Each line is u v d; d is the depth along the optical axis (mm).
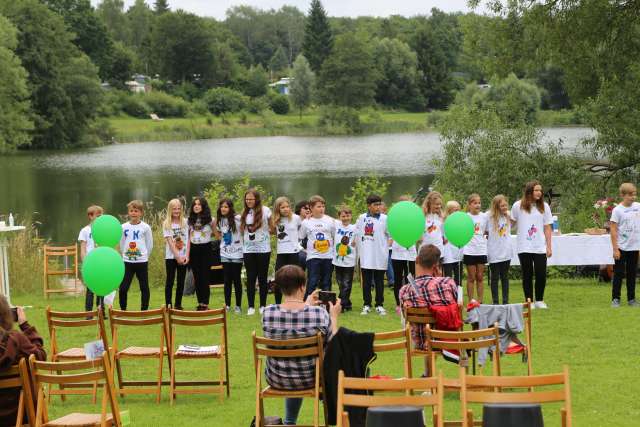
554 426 8289
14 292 18812
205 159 71750
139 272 14266
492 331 8258
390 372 10664
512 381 6422
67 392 9758
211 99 124312
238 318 14461
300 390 7906
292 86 129875
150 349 9852
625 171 24328
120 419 7895
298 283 8023
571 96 27953
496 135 24156
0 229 15633
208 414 9117
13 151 79750
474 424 7906
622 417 8484
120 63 136000
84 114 92750
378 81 127375
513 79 46500
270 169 60344
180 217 14672
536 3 27766
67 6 133875
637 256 14484
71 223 37219
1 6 86375
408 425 6199
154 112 119125
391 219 11391
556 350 11445
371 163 63219
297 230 14570
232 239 14758
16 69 73500
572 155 24641
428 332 8336
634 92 24219
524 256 14305
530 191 14141
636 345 11625
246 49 192500
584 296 15852
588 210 21953
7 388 7445
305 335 7887
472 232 12531
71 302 17266
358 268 19094
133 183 54375
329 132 112062
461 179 24562
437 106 130000
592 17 26469
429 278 9008
